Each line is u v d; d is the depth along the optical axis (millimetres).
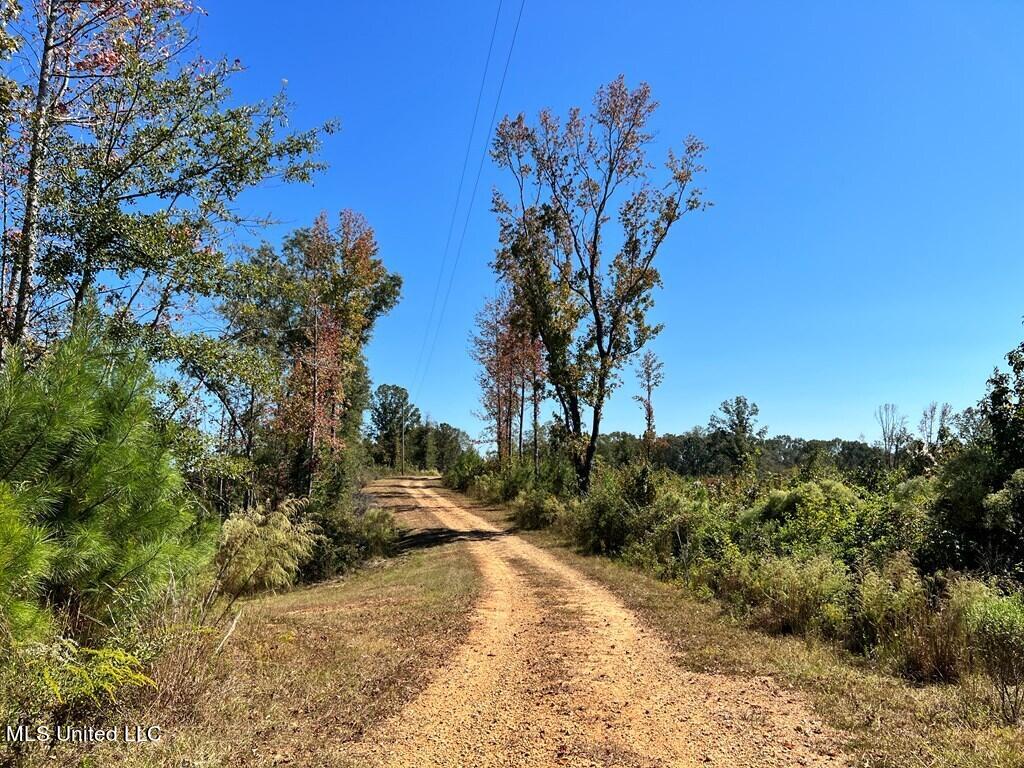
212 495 11523
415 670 7285
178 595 5906
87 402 4809
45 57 7863
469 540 24828
